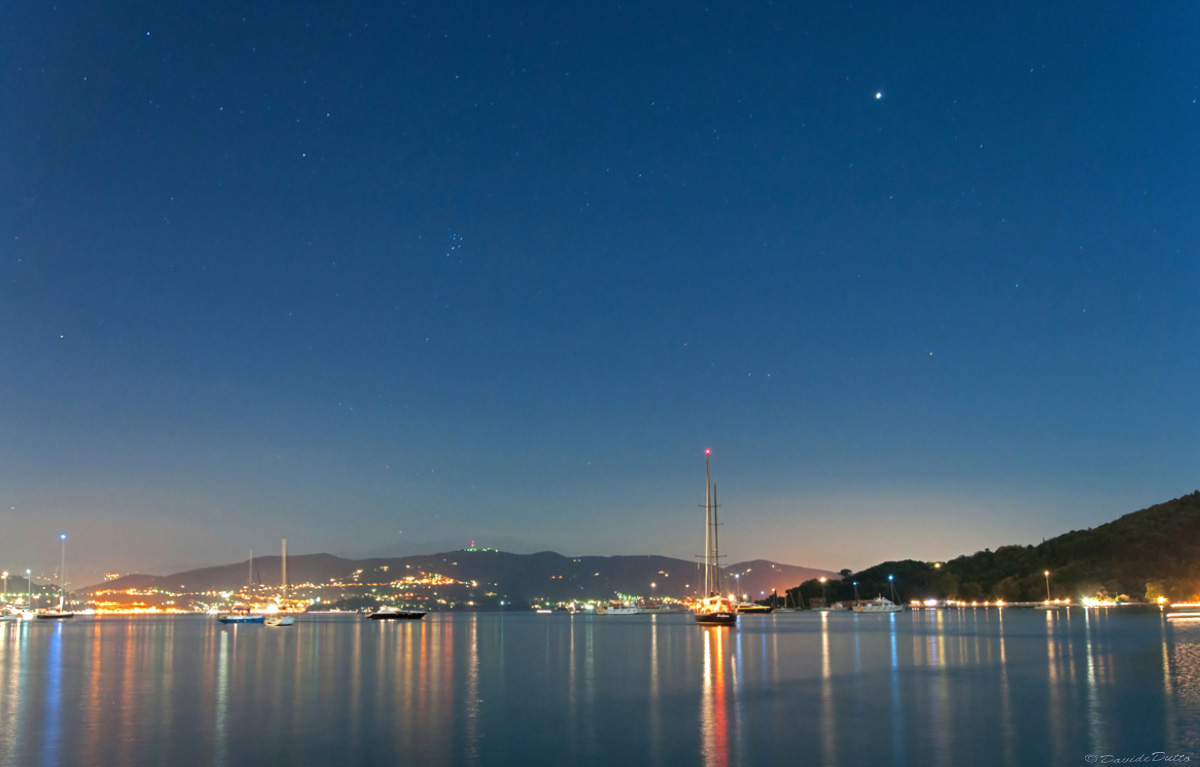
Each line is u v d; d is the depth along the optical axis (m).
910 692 50.03
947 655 77.38
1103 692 49.66
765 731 37.03
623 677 59.53
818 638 111.31
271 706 44.94
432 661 75.81
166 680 58.97
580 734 36.41
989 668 64.44
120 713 42.62
